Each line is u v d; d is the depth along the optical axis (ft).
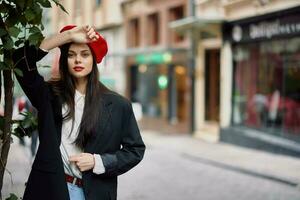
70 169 9.95
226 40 62.80
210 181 39.32
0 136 9.19
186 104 77.15
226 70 62.95
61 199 9.23
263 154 52.70
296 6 49.01
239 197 33.55
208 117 68.49
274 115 54.24
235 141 60.23
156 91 86.94
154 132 74.95
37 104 9.46
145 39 88.17
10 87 9.02
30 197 9.25
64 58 10.07
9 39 8.64
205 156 51.55
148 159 50.72
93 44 10.01
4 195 22.94
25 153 43.88
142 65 91.71
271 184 38.37
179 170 44.27
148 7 87.20
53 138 9.39
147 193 34.24
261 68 56.75
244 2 58.29
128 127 10.30
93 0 95.45
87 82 10.12
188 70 71.67
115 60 97.81
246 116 59.98
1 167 9.12
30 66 9.29
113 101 10.14
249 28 57.67
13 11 8.87
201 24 62.49
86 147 9.92
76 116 9.98
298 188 36.86
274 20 52.90
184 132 74.95
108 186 10.11
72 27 10.20
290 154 50.49
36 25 9.05
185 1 75.92
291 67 51.37
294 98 50.83
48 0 9.04
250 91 58.95
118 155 10.12
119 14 97.14
